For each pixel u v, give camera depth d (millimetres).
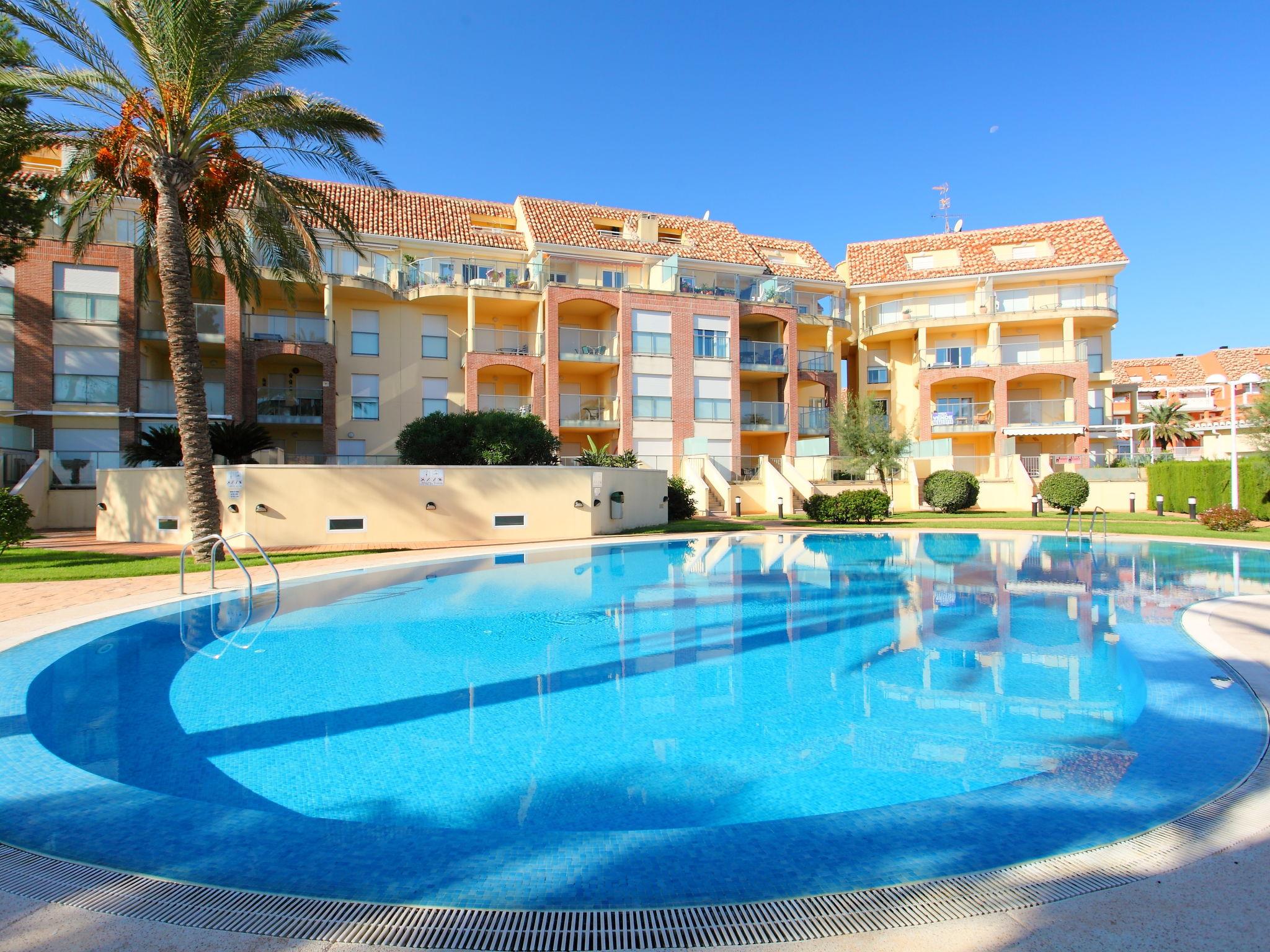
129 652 7648
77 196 21094
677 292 32938
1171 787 4023
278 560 14977
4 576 12297
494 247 32500
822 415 36094
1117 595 10656
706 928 2748
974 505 31625
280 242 18203
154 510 18641
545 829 3752
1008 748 4805
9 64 14336
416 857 3424
